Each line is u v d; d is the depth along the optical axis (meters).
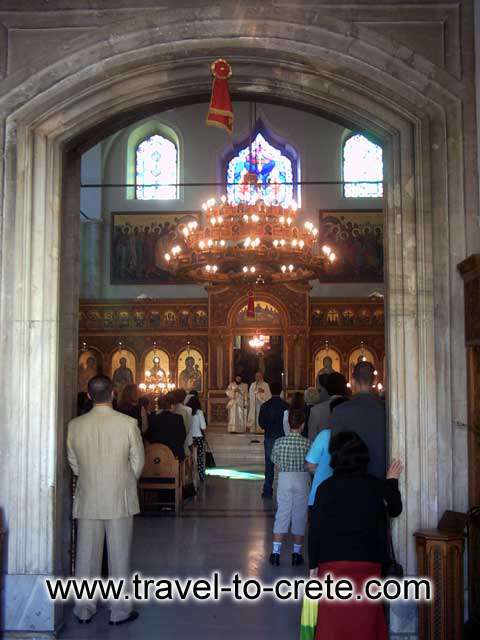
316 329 20.94
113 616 5.52
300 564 7.14
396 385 5.46
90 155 22.61
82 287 22.22
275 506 10.45
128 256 22.61
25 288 5.53
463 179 5.51
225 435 19.58
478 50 5.46
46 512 5.45
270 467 11.27
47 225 5.65
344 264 22.31
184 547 7.85
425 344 5.43
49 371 5.54
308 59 5.66
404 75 5.56
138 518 9.50
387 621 5.23
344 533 3.96
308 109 6.28
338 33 5.58
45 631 5.29
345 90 5.77
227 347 20.86
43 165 5.67
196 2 5.64
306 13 5.61
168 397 10.35
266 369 21.23
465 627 5.09
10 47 5.69
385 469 5.46
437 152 5.55
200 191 22.78
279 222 13.53
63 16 5.69
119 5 5.68
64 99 5.67
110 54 5.65
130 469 5.63
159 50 5.66
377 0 5.64
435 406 5.41
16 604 5.32
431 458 5.38
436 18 5.61
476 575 5.11
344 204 22.56
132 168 22.98
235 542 8.11
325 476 5.18
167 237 22.64
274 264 14.35
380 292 22.12
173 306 21.14
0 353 5.51
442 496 5.36
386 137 5.79
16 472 5.43
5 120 5.62
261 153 23.06
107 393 5.62
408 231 5.55
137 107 6.04
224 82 5.55
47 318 5.57
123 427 5.56
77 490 5.62
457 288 5.45
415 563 5.29
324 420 7.03
